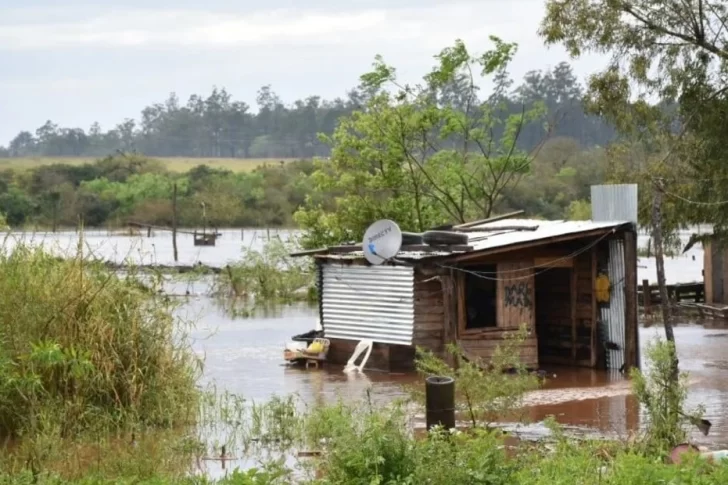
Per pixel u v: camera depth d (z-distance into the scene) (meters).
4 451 17.50
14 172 108.81
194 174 113.00
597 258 28.91
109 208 99.06
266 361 29.42
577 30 37.19
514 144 47.38
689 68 37.03
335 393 24.02
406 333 27.58
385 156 44.72
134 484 14.33
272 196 105.94
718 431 19.48
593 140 133.62
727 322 37.94
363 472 12.48
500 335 27.77
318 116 192.75
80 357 18.97
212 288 47.84
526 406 22.41
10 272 20.44
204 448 18.61
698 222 37.19
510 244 27.38
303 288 48.94
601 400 23.67
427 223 45.50
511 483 12.68
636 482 12.87
